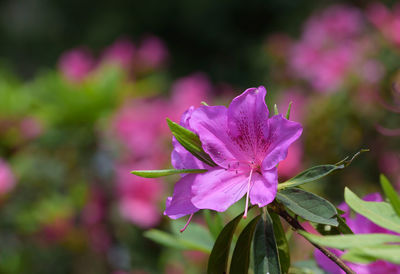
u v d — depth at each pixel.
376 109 1.05
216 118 0.40
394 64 1.05
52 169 1.06
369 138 1.05
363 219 0.41
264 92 0.40
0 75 1.16
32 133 1.08
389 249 0.34
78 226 1.03
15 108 1.08
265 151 0.40
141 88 1.15
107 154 1.03
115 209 1.01
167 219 0.99
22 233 1.05
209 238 0.48
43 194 1.06
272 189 0.38
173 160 0.41
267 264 0.38
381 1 1.91
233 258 0.39
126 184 1.00
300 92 1.37
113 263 1.02
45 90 1.03
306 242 0.66
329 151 1.08
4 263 1.04
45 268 1.04
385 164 1.01
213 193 0.39
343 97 1.08
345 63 1.10
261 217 0.38
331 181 1.02
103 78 1.04
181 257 0.94
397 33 1.06
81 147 1.04
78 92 1.01
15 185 1.05
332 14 1.28
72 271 1.03
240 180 0.40
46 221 1.02
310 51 1.28
